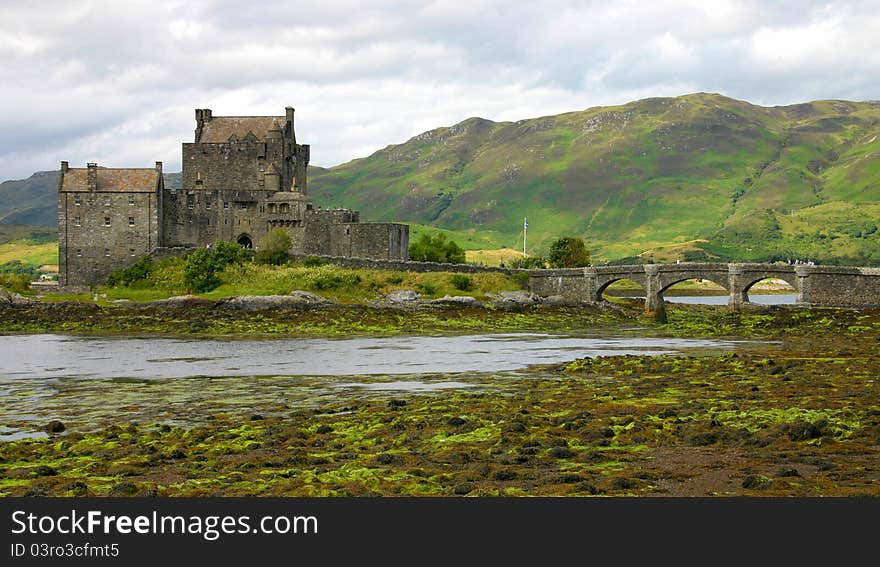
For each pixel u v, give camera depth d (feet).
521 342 400.88
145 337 425.28
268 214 640.17
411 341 407.64
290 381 268.00
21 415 211.41
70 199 602.85
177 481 140.97
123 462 152.87
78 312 487.20
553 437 166.09
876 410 190.90
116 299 529.45
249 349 369.09
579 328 489.26
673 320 535.60
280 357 336.49
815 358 298.35
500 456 152.56
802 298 509.35
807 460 146.20
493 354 344.90
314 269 560.20
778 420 182.50
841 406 199.00
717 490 130.52
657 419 185.26
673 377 258.98
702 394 223.92
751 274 523.29
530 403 213.46
